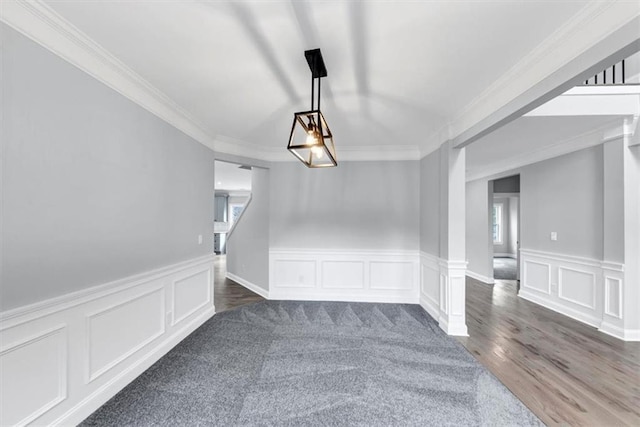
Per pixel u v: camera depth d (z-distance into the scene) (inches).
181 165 114.3
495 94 90.4
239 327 128.0
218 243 403.5
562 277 150.4
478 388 82.4
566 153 148.3
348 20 60.5
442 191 130.9
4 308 53.4
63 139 64.5
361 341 113.7
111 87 78.0
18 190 55.5
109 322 77.9
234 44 69.6
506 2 55.0
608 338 117.3
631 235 116.7
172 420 68.7
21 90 55.7
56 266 63.0
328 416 70.5
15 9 54.1
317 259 173.2
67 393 65.2
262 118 120.9
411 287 166.6
